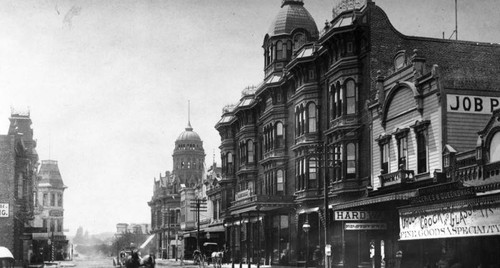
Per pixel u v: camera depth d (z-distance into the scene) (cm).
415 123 3678
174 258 14362
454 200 2716
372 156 4253
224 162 8419
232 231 8169
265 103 6825
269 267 5634
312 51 5391
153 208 16738
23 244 7906
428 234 2927
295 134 5628
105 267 7131
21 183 7400
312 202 5353
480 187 2836
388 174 3850
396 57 4191
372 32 4562
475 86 3638
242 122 7650
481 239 2938
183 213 13275
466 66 4572
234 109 7712
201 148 16250
